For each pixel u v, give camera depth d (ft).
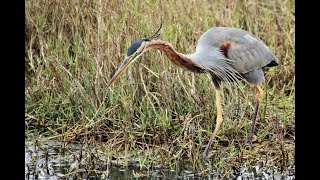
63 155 41.60
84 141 42.55
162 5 50.21
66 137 43.19
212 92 45.39
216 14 53.52
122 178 38.45
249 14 55.57
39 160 40.83
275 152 41.16
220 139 43.27
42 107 46.09
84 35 50.21
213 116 44.32
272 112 45.88
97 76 45.60
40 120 45.29
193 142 40.45
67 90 46.37
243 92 45.80
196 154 39.73
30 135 44.39
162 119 42.93
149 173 39.14
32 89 47.09
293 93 48.85
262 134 43.27
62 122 44.65
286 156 39.81
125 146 40.93
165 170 39.55
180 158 40.70
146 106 44.39
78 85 45.47
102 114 44.16
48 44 50.31
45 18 51.60
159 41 41.01
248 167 39.88
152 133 42.86
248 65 43.70
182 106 44.91
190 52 48.24
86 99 45.09
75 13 50.90
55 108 46.19
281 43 53.36
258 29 55.52
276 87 49.75
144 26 48.39
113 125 43.60
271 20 55.06
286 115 45.24
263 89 49.19
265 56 44.42
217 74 43.19
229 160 40.34
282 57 52.08
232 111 44.60
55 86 46.83
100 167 39.81
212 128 44.11
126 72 45.55
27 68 50.14
